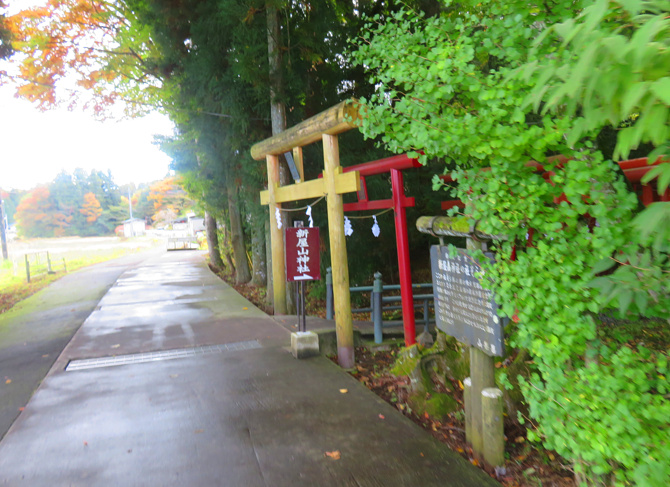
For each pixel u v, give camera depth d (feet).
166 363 17.93
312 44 26.99
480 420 10.89
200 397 14.42
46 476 10.02
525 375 13.75
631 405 6.73
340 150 29.58
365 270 32.50
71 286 43.73
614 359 6.94
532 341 8.20
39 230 215.72
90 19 38.78
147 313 27.91
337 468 10.18
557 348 7.63
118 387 15.38
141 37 36.96
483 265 9.04
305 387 15.12
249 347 19.98
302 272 18.80
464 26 8.32
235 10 25.00
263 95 26.86
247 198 33.65
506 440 12.31
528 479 10.23
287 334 22.04
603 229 6.61
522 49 7.41
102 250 106.83
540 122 8.11
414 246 34.88
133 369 17.26
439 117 8.54
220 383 15.62
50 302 35.09
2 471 10.25
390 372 17.01
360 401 13.91
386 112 9.82
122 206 241.96
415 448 11.01
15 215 215.92
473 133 7.73
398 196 18.38
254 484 9.61
